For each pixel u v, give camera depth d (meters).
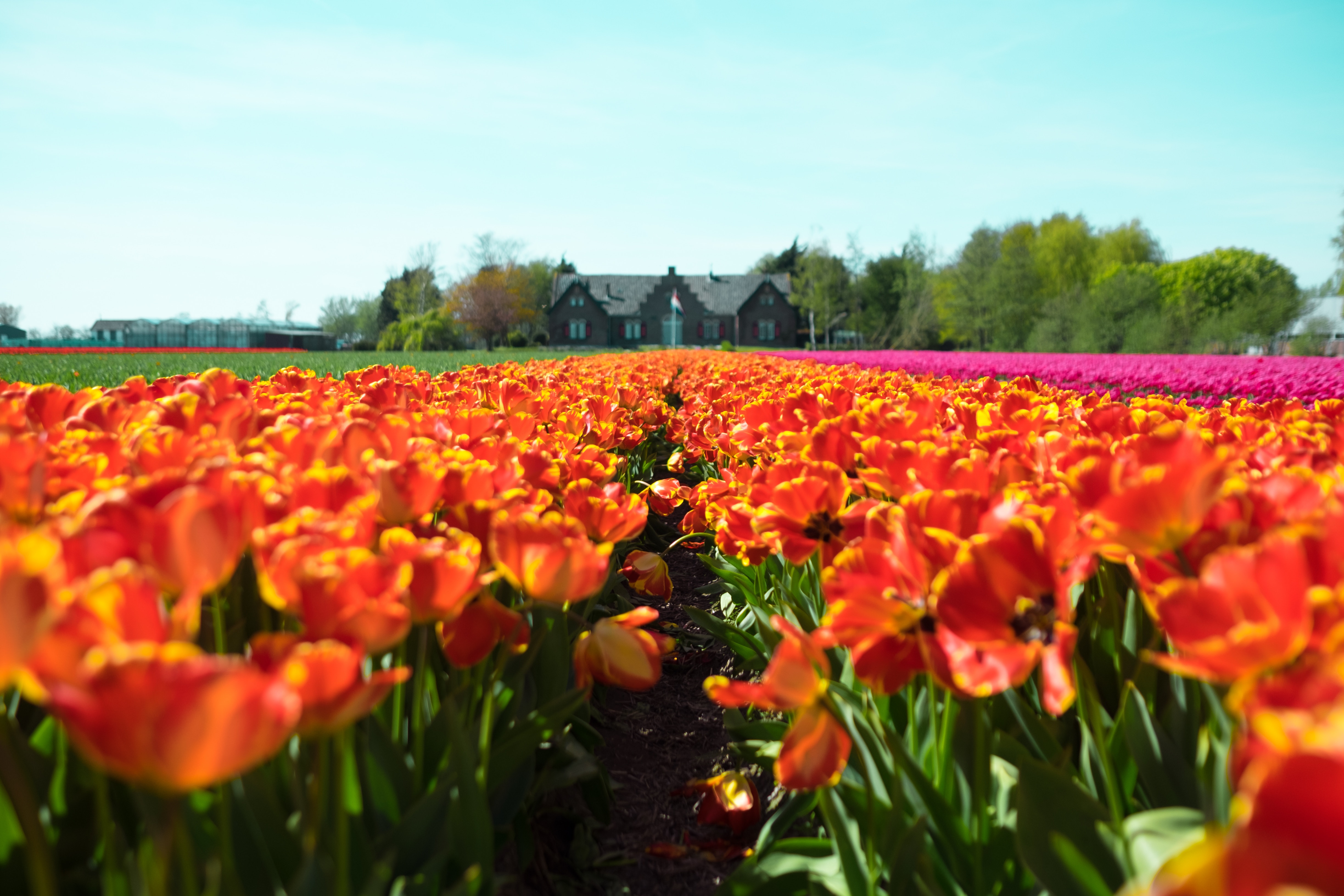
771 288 94.06
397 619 0.98
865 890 1.47
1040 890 1.45
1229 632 0.86
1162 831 1.14
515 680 1.89
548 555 1.28
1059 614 1.07
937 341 80.75
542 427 3.63
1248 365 20.39
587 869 2.25
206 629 1.53
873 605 1.24
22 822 0.92
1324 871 0.43
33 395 2.39
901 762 1.48
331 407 3.24
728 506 2.58
